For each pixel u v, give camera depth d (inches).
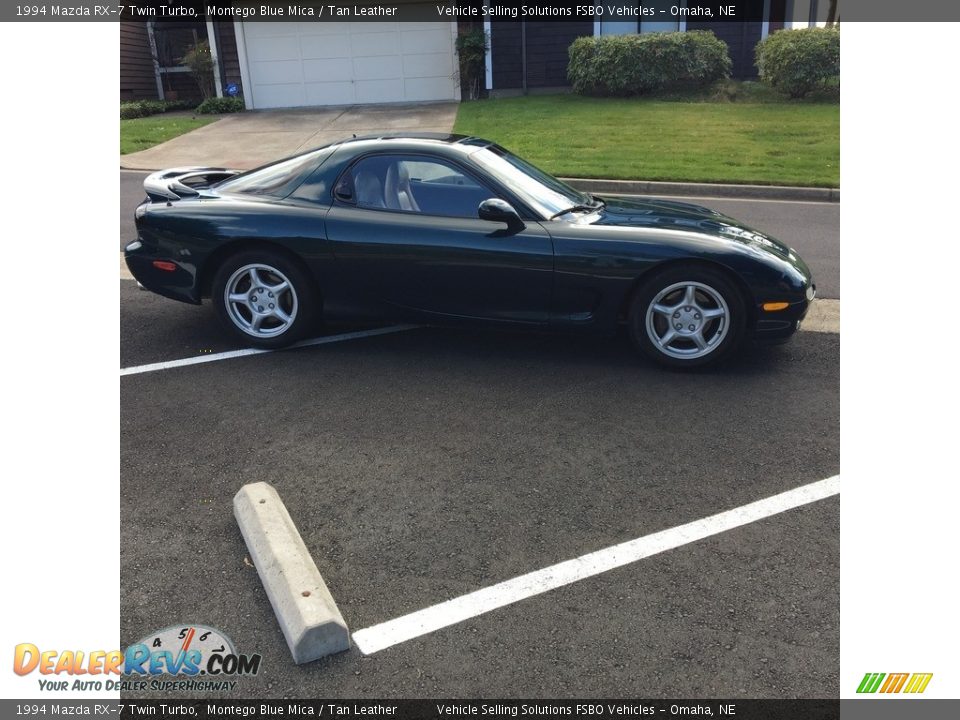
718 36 758.5
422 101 756.0
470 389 168.7
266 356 187.3
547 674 89.4
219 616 98.7
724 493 127.4
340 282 182.9
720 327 173.6
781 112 614.5
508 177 183.6
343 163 185.5
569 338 201.0
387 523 118.6
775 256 173.5
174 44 839.1
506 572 107.2
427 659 91.6
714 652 92.8
